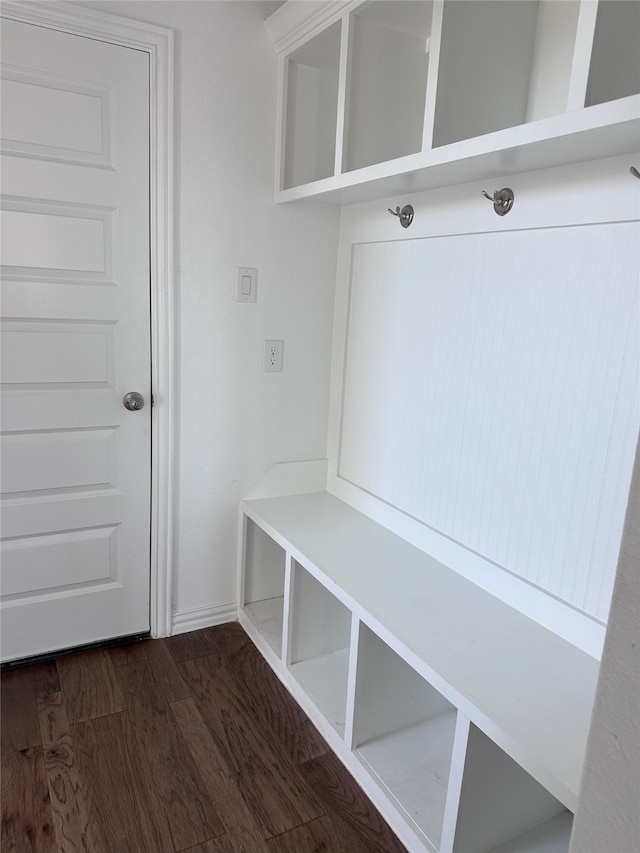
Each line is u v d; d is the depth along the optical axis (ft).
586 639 4.72
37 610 6.79
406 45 5.97
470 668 4.48
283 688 6.63
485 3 4.85
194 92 6.40
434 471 6.23
